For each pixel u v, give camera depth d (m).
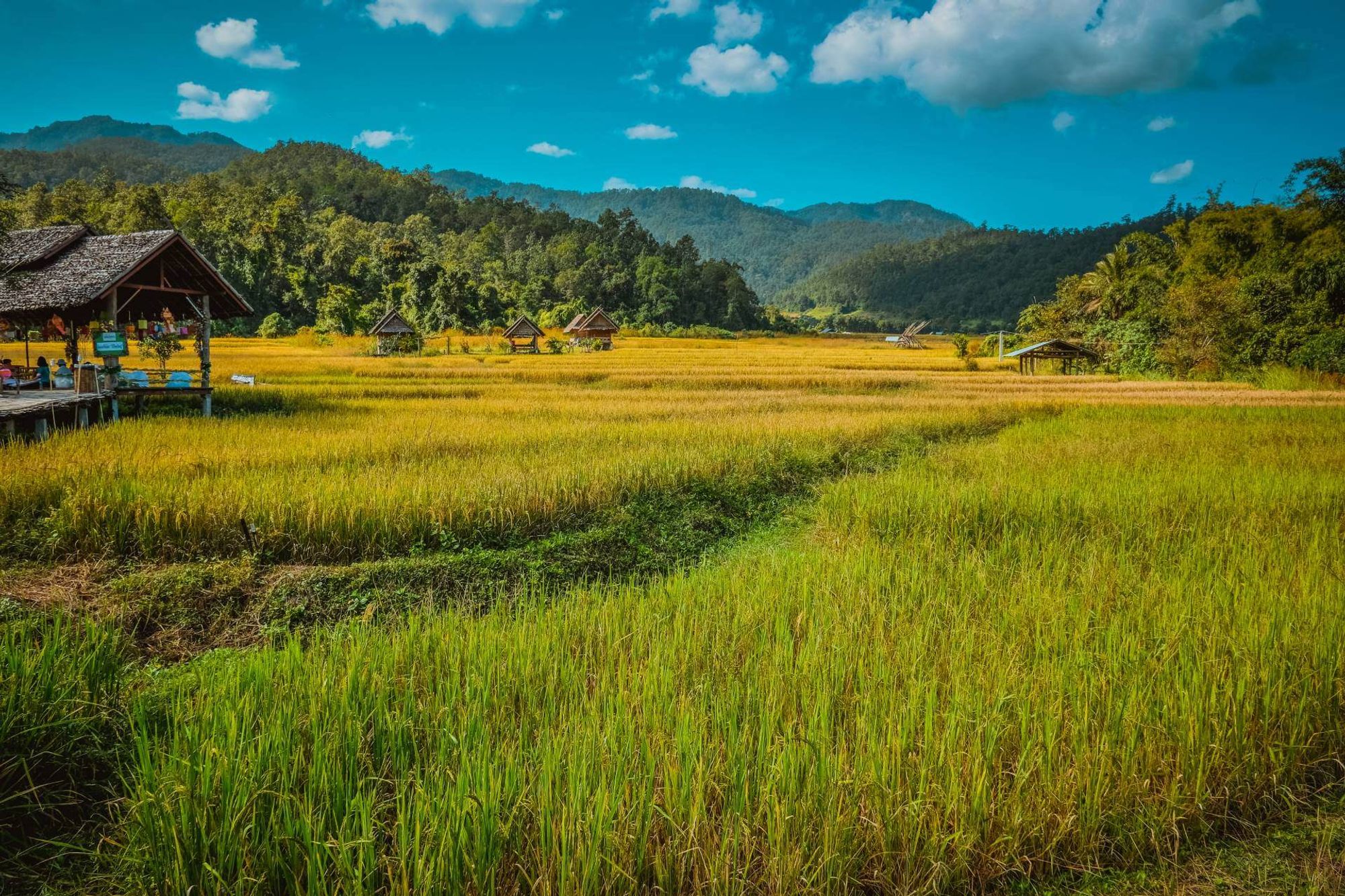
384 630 5.52
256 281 99.44
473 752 3.47
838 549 7.80
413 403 20.28
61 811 3.66
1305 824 3.64
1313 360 35.00
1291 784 3.81
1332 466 11.63
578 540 8.30
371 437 12.48
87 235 18.45
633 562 8.14
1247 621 5.06
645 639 4.96
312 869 2.85
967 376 41.19
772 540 9.29
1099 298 56.31
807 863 3.04
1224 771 3.71
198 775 3.22
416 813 3.02
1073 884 3.28
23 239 18.30
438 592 6.88
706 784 3.33
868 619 5.29
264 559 7.35
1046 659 4.55
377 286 108.12
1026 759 3.57
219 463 9.90
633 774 3.32
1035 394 28.66
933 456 13.88
